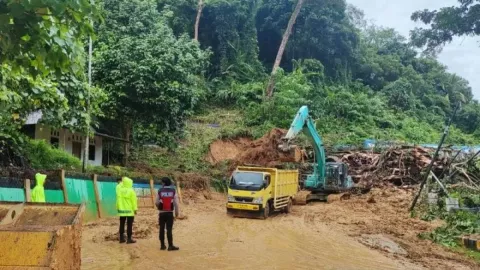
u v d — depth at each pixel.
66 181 15.03
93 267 9.57
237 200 19.55
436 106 59.31
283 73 45.09
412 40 12.49
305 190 27.14
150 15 28.47
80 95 10.55
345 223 18.22
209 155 34.94
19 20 4.96
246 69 47.34
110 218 17.30
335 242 14.03
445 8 11.66
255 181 19.61
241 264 10.61
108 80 24.17
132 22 27.58
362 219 19.25
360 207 23.05
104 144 27.73
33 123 21.28
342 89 49.69
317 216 20.38
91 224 15.45
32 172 14.09
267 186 19.84
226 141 37.12
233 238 14.32
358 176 30.42
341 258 11.68
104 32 26.38
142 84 23.88
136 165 28.55
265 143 28.30
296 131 21.94
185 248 12.23
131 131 28.39
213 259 11.01
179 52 25.52
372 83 58.41
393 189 27.36
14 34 5.05
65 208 5.43
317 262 11.16
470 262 11.74
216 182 29.78
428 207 20.34
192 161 33.06
